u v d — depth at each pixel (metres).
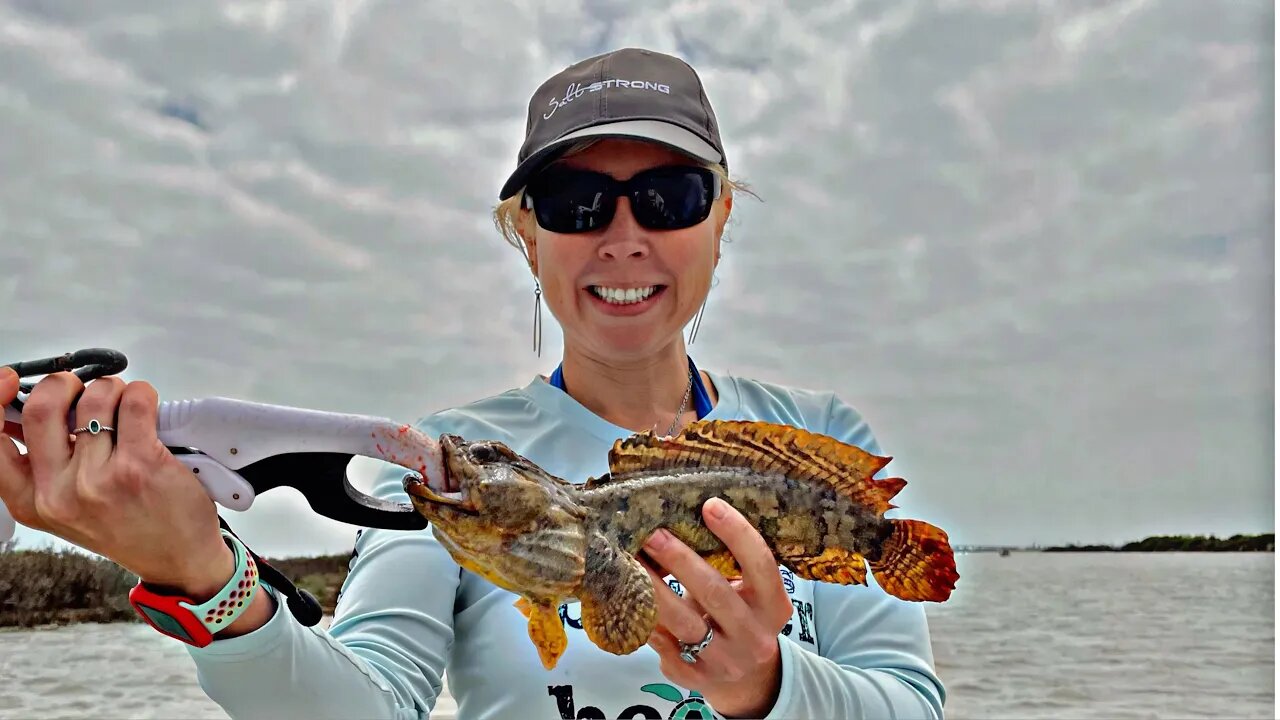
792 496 0.69
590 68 0.82
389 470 0.84
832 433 0.92
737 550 0.65
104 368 0.56
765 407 0.91
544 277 0.82
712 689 0.67
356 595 0.80
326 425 0.58
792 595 0.81
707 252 0.81
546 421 0.86
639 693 0.76
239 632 0.61
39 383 0.55
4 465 0.56
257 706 0.63
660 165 0.79
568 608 0.79
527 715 0.76
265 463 0.57
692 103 0.81
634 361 0.85
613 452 0.69
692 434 0.70
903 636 0.82
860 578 0.69
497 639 0.79
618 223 0.78
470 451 0.62
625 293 0.80
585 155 0.79
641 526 0.66
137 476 0.54
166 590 0.59
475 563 0.62
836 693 0.70
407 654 0.75
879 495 0.70
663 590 0.65
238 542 0.61
